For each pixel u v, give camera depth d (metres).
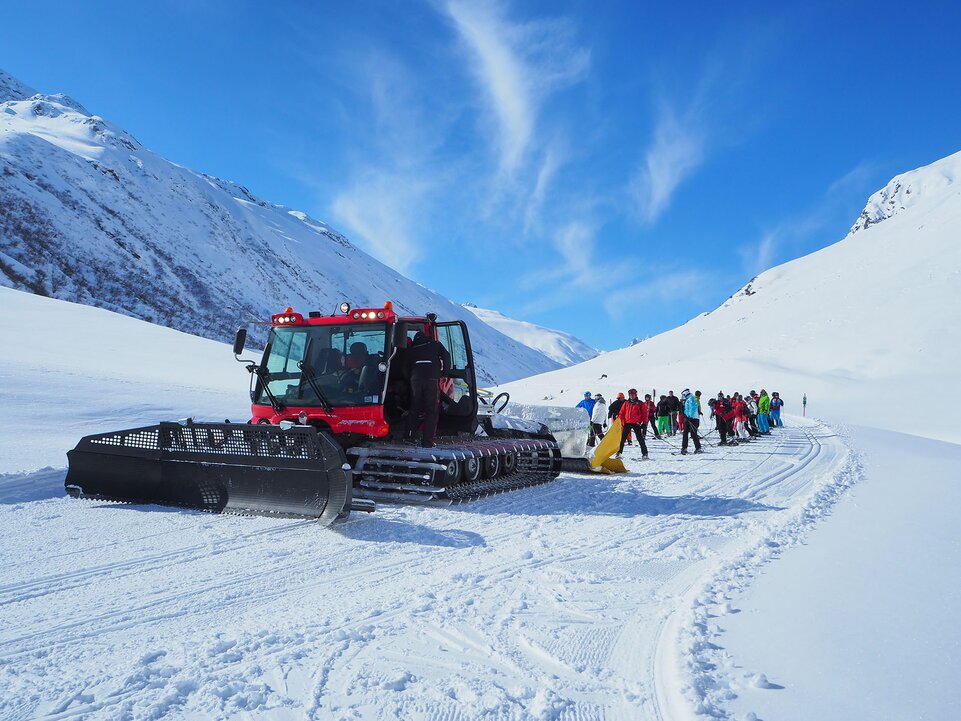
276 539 6.37
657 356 114.56
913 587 4.61
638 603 4.66
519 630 4.10
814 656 3.47
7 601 4.61
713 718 2.84
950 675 3.19
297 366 8.88
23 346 25.34
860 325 81.62
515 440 10.40
